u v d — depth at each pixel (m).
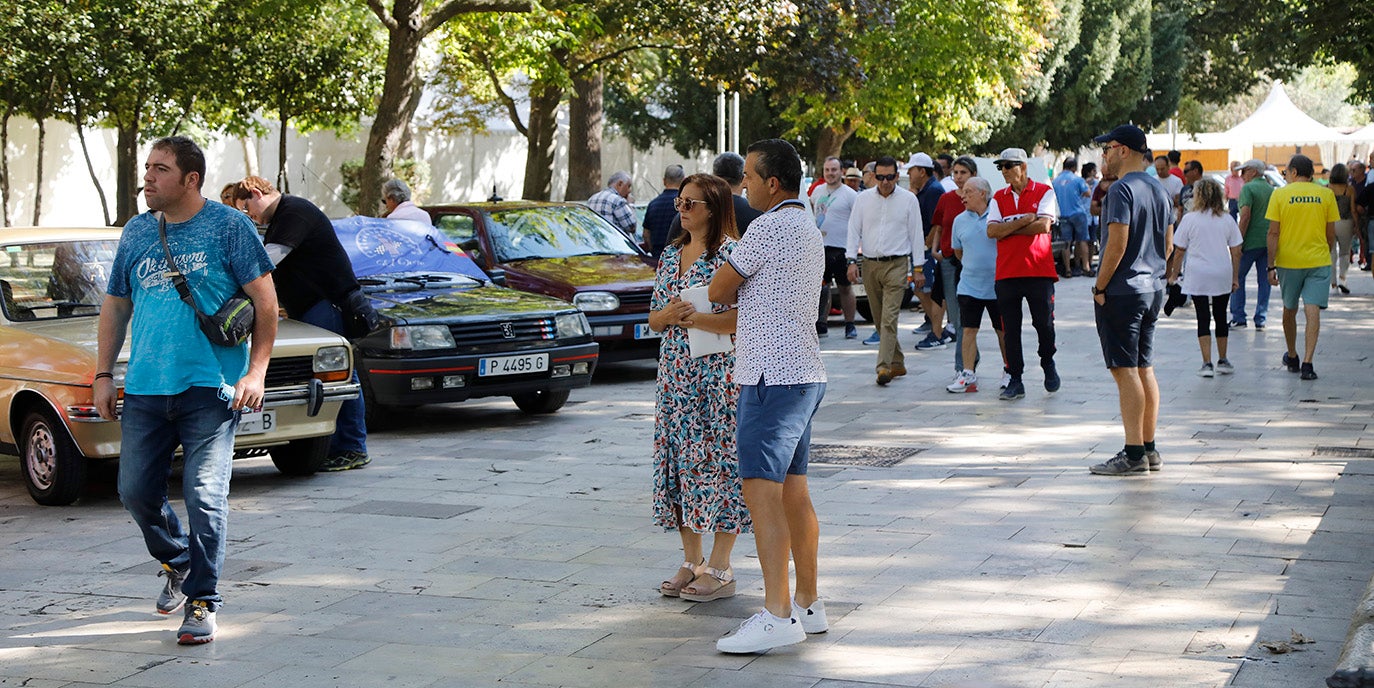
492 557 7.19
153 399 5.81
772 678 5.23
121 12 22.48
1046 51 39.88
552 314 11.78
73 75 22.56
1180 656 5.36
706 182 6.33
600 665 5.43
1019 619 5.89
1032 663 5.32
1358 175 27.05
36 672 5.48
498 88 28.47
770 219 5.61
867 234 13.31
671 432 6.35
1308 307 13.10
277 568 7.04
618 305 13.73
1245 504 8.00
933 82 32.72
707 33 21.38
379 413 11.41
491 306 11.66
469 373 11.27
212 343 5.80
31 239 9.56
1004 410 11.74
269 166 37.12
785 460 5.54
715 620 6.03
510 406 12.88
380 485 9.20
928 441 10.32
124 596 6.62
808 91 27.17
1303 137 46.22
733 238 6.35
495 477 9.41
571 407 12.68
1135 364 8.84
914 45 31.73
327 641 5.81
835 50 26.69
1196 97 54.62
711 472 6.27
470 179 42.53
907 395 12.68
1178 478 8.78
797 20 22.39
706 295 6.13
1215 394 12.23
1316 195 13.01
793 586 6.51
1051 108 43.84
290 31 24.00
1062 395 12.51
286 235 9.40
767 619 5.50
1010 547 7.12
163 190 5.78
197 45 23.19
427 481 9.30
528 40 19.23
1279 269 13.24
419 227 12.94
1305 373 13.04
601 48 25.88
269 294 5.92
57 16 21.92
